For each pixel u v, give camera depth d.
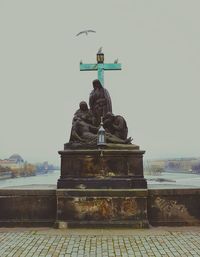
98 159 13.82
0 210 13.77
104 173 13.74
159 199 13.70
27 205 13.80
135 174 13.79
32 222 13.61
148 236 11.78
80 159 13.84
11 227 13.52
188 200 13.72
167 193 13.66
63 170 13.81
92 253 9.76
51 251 9.99
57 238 11.56
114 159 13.83
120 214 13.20
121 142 14.39
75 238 11.53
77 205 13.30
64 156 13.88
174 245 10.58
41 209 13.77
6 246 10.59
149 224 13.47
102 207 13.27
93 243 10.86
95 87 15.77
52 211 13.77
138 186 13.60
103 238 11.51
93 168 13.78
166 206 13.67
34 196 13.82
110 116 14.91
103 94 15.61
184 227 13.29
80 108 15.28
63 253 9.77
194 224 13.53
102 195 13.30
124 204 13.27
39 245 10.66
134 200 13.28
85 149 13.98
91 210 13.26
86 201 13.30
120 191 13.26
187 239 11.34
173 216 13.62
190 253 9.70
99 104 15.34
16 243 10.95
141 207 13.24
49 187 15.30
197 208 13.68
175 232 12.40
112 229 12.93
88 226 13.09
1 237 11.81
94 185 13.58
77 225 13.11
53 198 13.82
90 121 15.03
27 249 10.22
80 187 13.57
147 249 10.13
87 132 14.53
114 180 13.62
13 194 13.84
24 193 13.81
